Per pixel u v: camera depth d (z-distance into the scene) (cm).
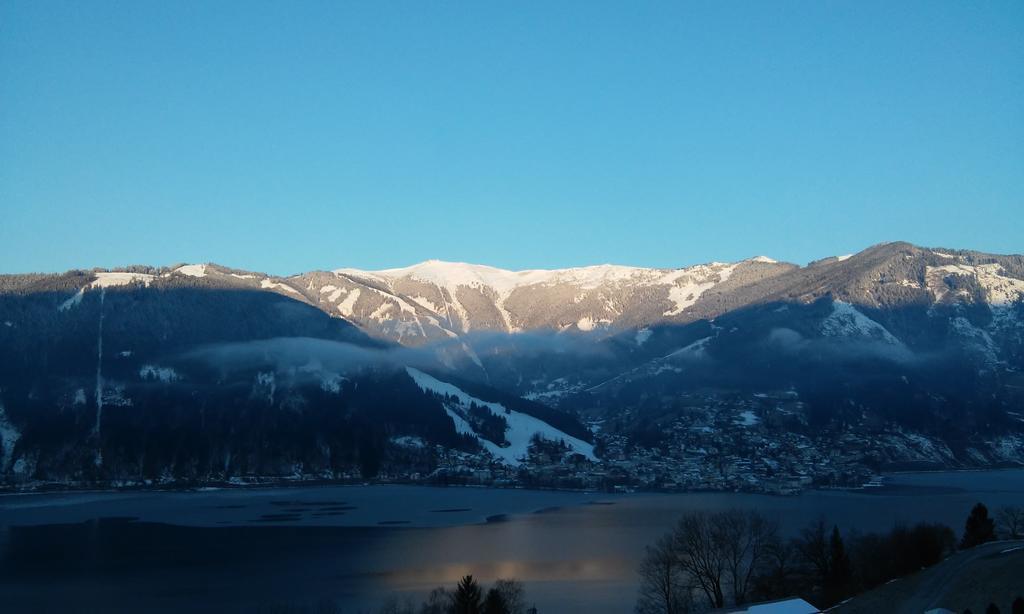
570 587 16925
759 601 13125
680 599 13925
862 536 17562
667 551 14250
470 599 11938
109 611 15312
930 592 11650
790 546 15725
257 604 15662
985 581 11769
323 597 16175
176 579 18062
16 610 15475
